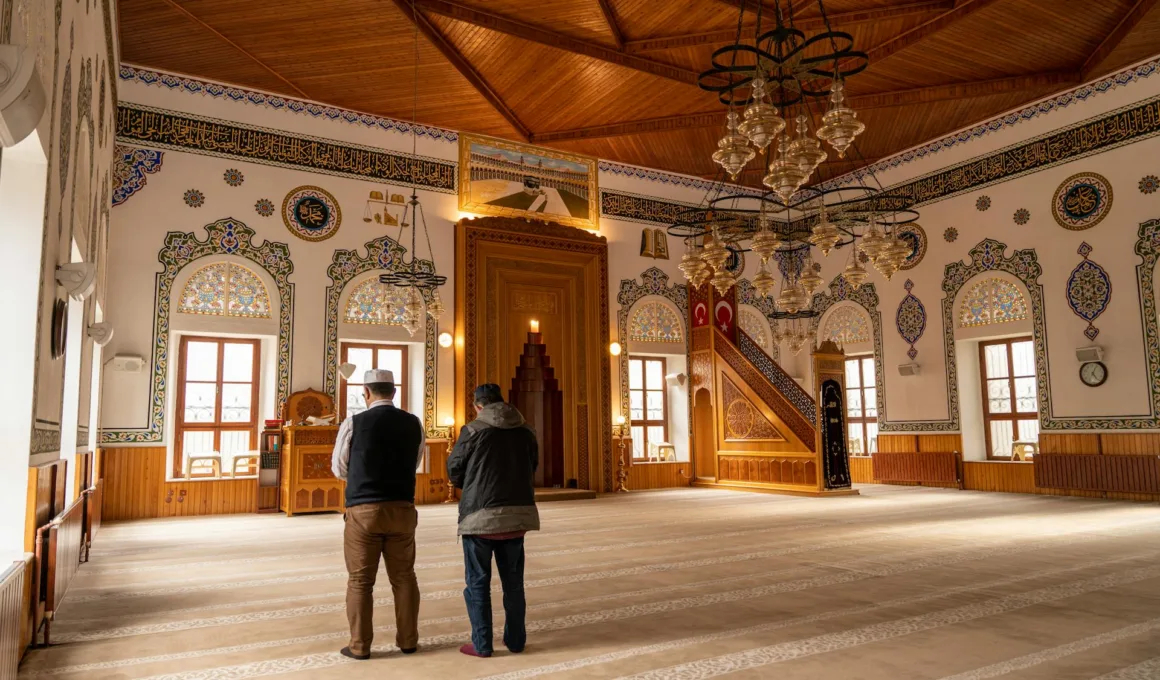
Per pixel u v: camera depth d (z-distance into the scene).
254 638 3.52
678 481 12.49
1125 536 6.49
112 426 8.67
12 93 2.08
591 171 12.27
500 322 11.09
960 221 11.35
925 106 10.56
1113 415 9.51
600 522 7.89
